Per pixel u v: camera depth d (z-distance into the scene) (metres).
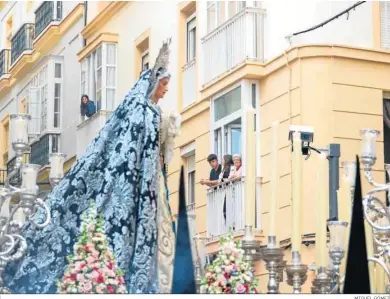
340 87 15.58
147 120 7.98
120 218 7.73
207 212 16.92
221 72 16.98
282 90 15.92
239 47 16.53
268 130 16.19
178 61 18.38
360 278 6.05
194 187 17.89
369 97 15.70
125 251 7.67
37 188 7.64
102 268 6.77
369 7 15.84
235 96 16.66
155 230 7.78
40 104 22.52
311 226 14.70
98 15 20.69
